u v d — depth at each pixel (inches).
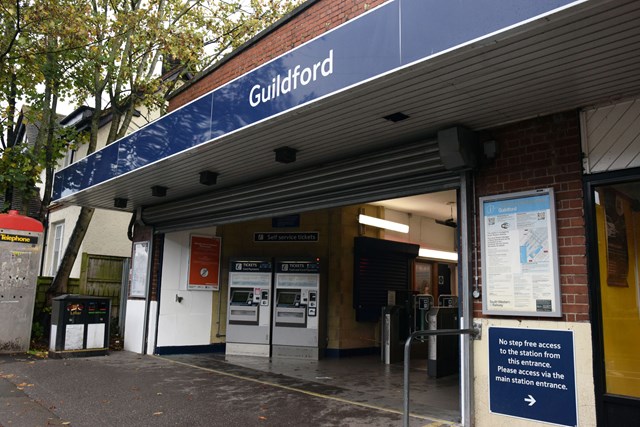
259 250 451.5
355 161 269.7
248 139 247.6
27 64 451.2
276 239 447.2
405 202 433.7
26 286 404.8
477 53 156.0
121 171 328.8
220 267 447.8
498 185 215.2
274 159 282.4
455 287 558.9
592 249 187.9
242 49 319.9
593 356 182.5
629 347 187.0
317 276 408.2
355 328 432.1
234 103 241.1
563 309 191.5
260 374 337.4
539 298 196.4
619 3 128.2
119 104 519.2
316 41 201.5
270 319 415.8
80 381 300.4
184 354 418.9
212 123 253.8
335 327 420.5
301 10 276.4
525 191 206.2
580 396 183.9
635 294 189.9
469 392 209.6
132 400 258.2
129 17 476.4
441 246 533.6
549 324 193.8
